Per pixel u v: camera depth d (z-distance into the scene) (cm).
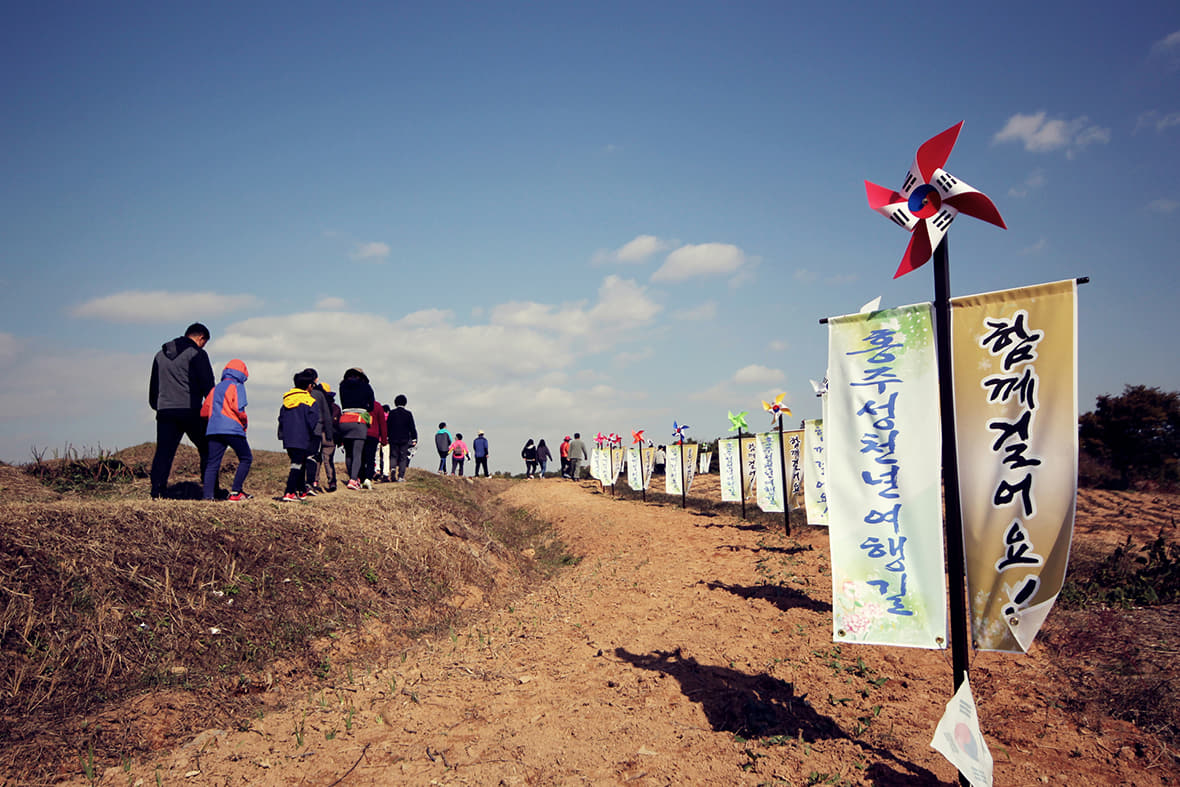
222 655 592
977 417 394
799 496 1655
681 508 1848
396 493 1198
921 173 403
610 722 494
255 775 421
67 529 631
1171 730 450
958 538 397
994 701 509
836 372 452
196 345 880
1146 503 1812
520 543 1555
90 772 414
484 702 544
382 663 665
